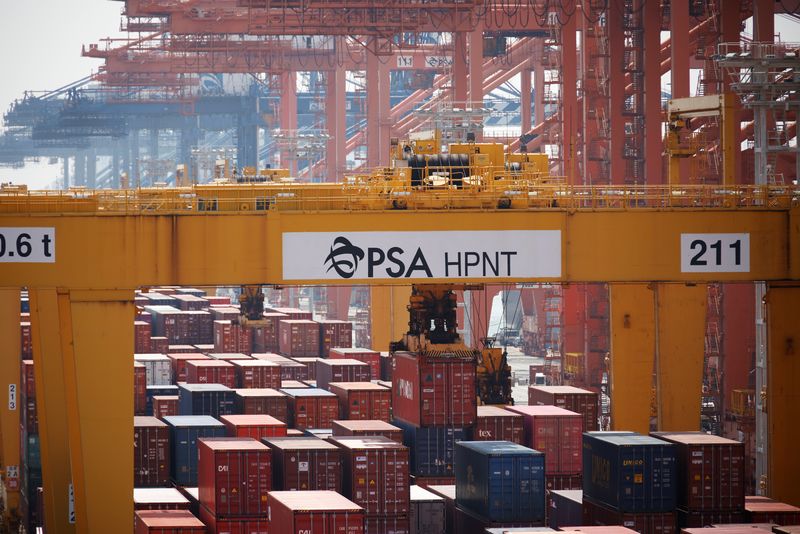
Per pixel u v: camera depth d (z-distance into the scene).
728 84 193.00
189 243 91.50
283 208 97.44
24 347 161.50
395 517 102.12
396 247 93.81
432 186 103.06
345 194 98.44
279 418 136.88
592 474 100.31
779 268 98.12
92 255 90.25
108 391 89.50
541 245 95.38
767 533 84.88
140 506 103.25
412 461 119.75
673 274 96.94
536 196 99.38
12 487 144.50
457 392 117.88
